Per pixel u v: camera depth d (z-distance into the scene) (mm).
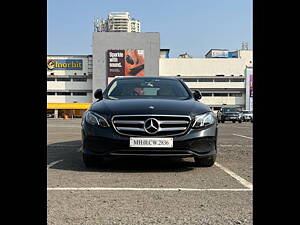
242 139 10016
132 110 4301
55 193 3219
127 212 2654
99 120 4340
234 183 3703
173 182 3742
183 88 5594
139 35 68438
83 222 2416
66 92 73062
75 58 73000
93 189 3391
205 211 2686
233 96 72562
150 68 68750
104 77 68312
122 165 4844
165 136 4191
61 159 5512
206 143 4355
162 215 2586
